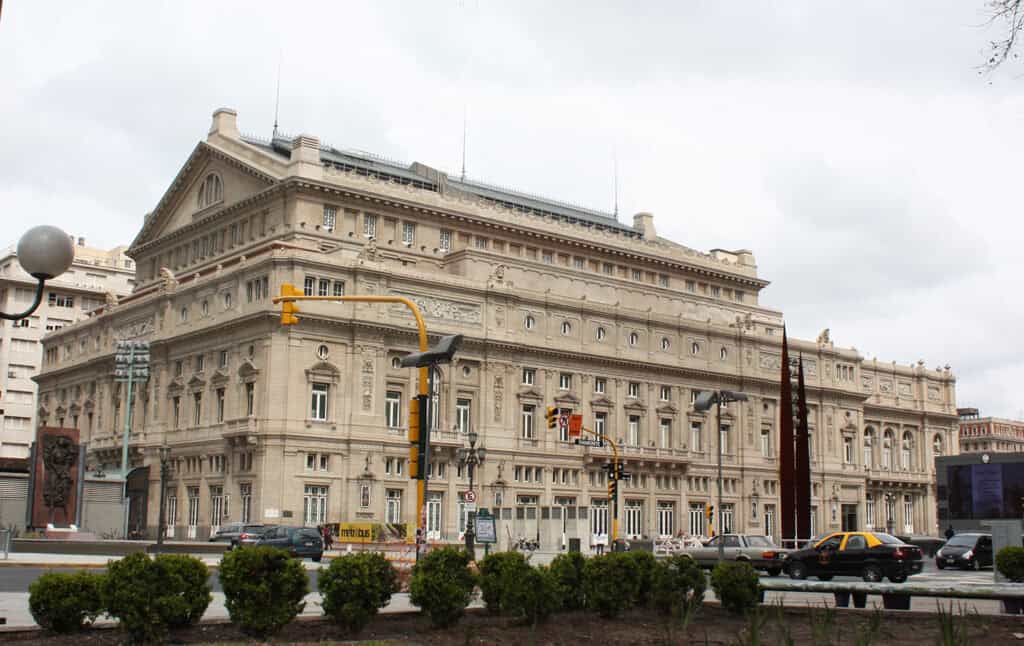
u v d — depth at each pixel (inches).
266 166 4069.9
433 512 3599.9
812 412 4859.7
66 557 2128.4
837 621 1060.5
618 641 900.6
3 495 3211.1
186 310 3833.7
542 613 997.2
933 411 5600.4
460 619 1002.1
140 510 3767.2
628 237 4810.5
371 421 3494.1
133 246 4810.5
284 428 3321.9
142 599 835.4
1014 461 3577.8
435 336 3666.3
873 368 5329.7
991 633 997.8
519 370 3882.9
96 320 4429.1
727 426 4512.8
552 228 4500.5
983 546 2524.6
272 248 3531.0
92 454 4133.9
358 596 924.0
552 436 3937.0
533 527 3198.8
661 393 4325.8
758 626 839.1
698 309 4753.9
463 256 3976.4
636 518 4156.0
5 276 6161.4
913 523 5462.6
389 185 4094.5
